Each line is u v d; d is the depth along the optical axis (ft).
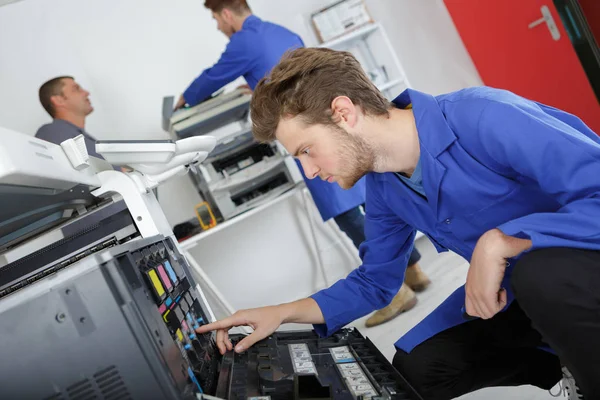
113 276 1.99
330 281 10.98
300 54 3.09
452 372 3.61
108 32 10.17
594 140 3.17
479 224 3.24
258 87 3.14
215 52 10.60
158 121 10.39
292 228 10.87
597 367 2.62
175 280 3.09
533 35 10.24
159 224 3.61
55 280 1.96
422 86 11.85
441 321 3.75
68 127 8.81
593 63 9.57
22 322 1.96
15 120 9.73
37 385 1.96
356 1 10.52
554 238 2.67
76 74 10.00
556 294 2.59
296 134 3.05
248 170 8.90
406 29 11.69
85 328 1.96
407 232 3.94
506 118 2.84
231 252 10.57
